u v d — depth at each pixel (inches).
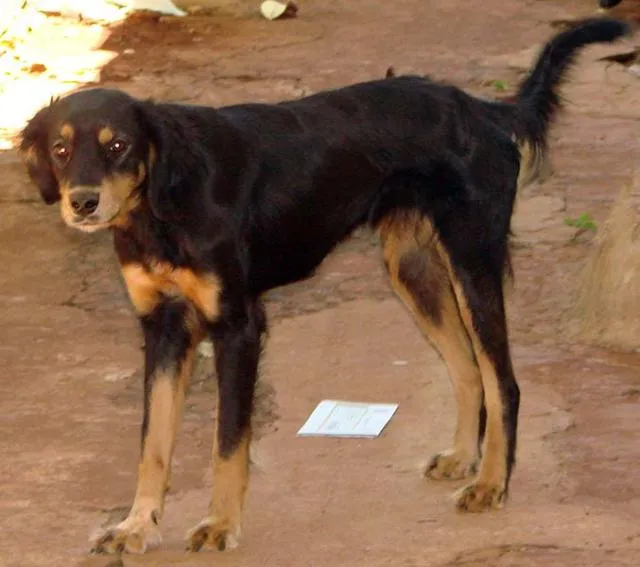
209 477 397.1
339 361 477.7
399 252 397.4
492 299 379.6
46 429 431.8
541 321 503.2
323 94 385.1
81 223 331.6
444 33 933.8
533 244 567.2
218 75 836.6
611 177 642.2
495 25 953.5
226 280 344.8
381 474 396.5
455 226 378.3
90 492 388.5
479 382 396.2
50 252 584.1
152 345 357.7
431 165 379.2
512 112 398.3
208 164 345.7
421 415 436.1
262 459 406.3
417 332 499.5
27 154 350.3
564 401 438.9
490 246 380.8
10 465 406.3
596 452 403.9
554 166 654.5
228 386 347.9
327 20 976.9
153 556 346.9
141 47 897.5
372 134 378.6
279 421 432.8
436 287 397.4
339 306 524.7
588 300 494.6
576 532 357.4
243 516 363.6
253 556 346.6
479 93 784.9
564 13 983.6
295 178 365.4
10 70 834.8
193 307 351.6
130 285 352.5
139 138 335.0
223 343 348.2
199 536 349.1
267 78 829.8
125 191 334.6
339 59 871.7
